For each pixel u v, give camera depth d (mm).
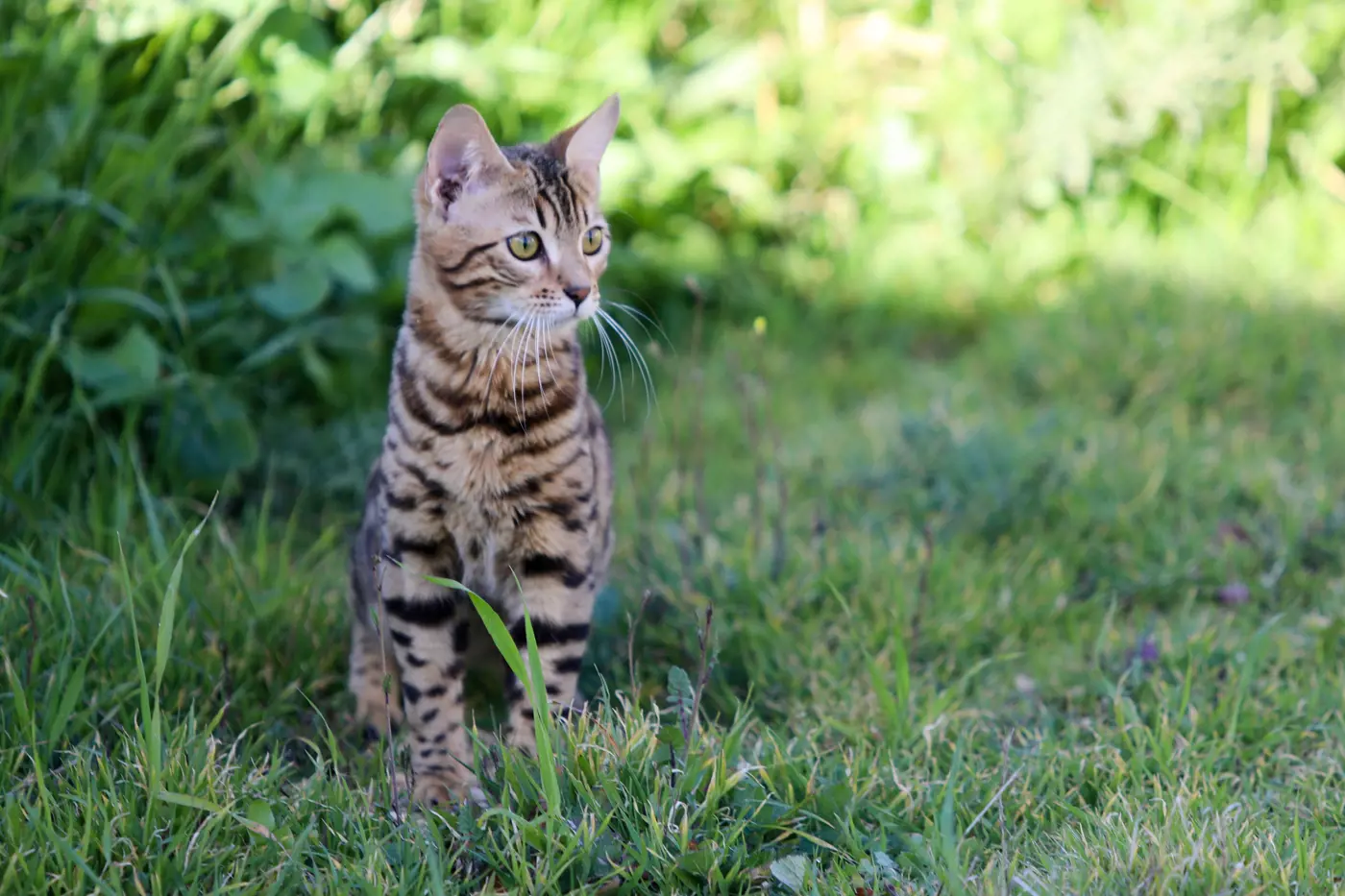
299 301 5828
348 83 7051
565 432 3984
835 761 3816
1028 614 4992
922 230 8531
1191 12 8602
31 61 5574
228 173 6375
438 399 3916
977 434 6223
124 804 3369
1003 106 8578
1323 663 4551
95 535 4773
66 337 5410
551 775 3279
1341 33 8812
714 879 3277
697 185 8141
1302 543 5469
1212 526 5664
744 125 8227
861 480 6160
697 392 5637
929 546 4680
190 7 6047
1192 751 3924
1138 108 8414
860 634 4762
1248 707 4195
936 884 3289
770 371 7449
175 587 3340
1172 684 4484
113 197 5609
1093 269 8266
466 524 4012
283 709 4215
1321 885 3209
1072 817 3676
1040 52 8719
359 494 5809
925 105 8633
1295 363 7078
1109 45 8492
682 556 5043
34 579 4242
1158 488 5934
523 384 3910
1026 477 5930
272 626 4531
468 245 3906
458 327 3943
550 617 4098
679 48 8750
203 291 5934
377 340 6203
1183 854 3316
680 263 7848
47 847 3211
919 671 4680
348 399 6363
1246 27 8719
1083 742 4156
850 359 7805
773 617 4805
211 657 4246
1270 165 8938
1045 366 7297
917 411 6891
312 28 6836
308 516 5766
